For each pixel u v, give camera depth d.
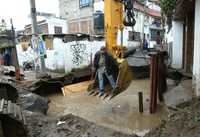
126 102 8.91
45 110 7.63
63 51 13.62
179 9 9.90
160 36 26.45
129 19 8.13
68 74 12.09
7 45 11.08
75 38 14.14
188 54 11.75
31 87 9.91
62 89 10.70
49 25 26.22
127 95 9.90
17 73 10.76
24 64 15.80
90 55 14.71
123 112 7.81
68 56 13.66
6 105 4.21
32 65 15.36
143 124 6.71
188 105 5.68
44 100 8.09
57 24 27.06
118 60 7.48
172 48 14.77
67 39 13.83
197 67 6.73
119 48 8.15
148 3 27.91
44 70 12.48
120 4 8.09
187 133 4.07
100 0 24.02
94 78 8.30
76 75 12.48
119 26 8.16
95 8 24.42
